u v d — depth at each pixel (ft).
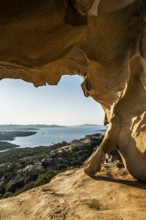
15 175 185.37
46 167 183.01
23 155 295.69
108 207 22.76
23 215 22.70
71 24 13.61
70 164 176.24
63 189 30.27
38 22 12.17
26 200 26.30
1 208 24.58
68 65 31.14
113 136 33.50
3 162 273.95
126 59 28.71
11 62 14.66
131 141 30.83
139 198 24.04
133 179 30.94
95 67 31.27
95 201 24.29
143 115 28.68
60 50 16.03
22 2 10.65
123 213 20.76
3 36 12.19
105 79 32.94
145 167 28.40
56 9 11.85
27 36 12.94
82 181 31.45
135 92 29.91
